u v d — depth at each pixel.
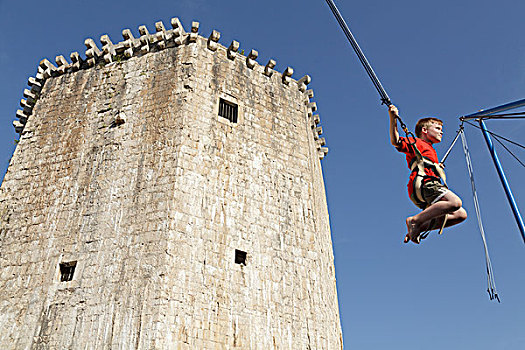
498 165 10.09
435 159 7.58
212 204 19.92
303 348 18.98
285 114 24.81
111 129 22.09
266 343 18.28
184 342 16.67
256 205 21.06
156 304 16.97
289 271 20.42
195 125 21.34
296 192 22.75
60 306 18.16
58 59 25.14
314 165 25.53
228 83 23.48
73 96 23.98
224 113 22.83
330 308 21.55
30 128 23.62
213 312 17.77
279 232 21.09
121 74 23.70
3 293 19.06
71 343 17.20
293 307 19.64
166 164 20.12
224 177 20.84
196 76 22.67
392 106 7.91
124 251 18.56
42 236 20.11
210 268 18.52
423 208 7.29
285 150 23.62
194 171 20.22
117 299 17.56
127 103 22.62
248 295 18.84
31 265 19.48
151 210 19.14
